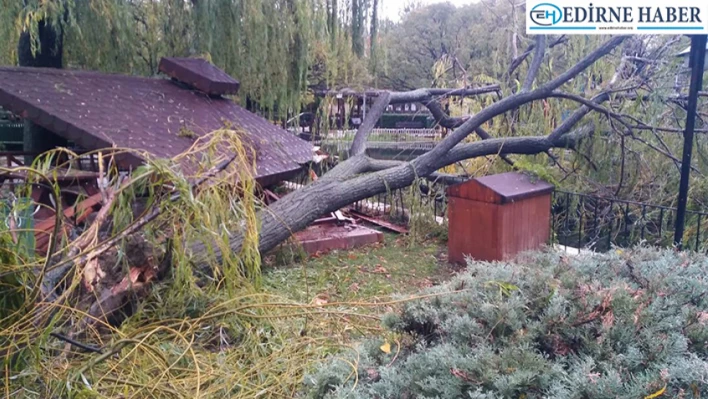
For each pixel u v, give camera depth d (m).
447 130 8.77
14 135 11.65
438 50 23.73
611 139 6.29
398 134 11.72
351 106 8.52
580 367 1.83
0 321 2.35
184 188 2.57
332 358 2.48
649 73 6.51
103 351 2.49
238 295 3.29
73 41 7.54
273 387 2.53
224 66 8.02
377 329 3.11
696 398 1.72
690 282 2.58
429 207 6.42
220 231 3.21
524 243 5.06
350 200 5.35
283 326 3.25
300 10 8.20
